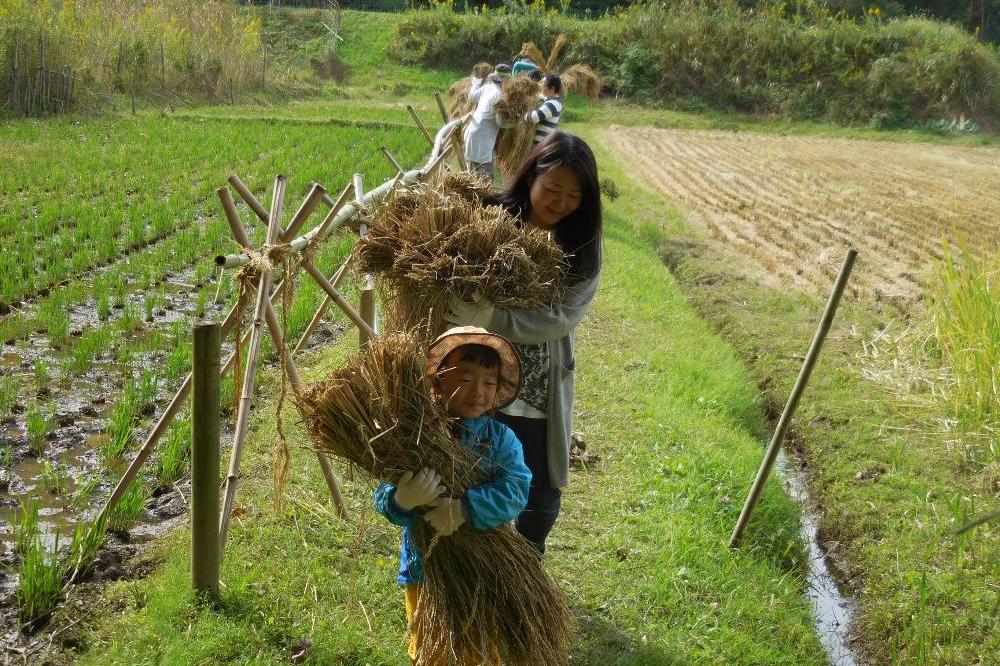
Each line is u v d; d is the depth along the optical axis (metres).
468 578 3.04
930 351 8.17
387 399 2.86
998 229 13.74
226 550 4.13
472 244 3.35
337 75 34.59
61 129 18.00
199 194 12.52
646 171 18.22
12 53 19.69
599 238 3.57
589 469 5.57
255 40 29.12
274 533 4.35
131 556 4.27
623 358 7.59
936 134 30.67
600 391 6.80
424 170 5.62
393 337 2.93
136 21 25.02
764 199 15.58
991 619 4.69
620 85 32.81
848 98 32.25
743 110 32.41
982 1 49.53
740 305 9.88
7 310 7.53
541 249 3.38
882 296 10.14
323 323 7.86
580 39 34.53
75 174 13.33
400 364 2.87
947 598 4.89
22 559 4.05
